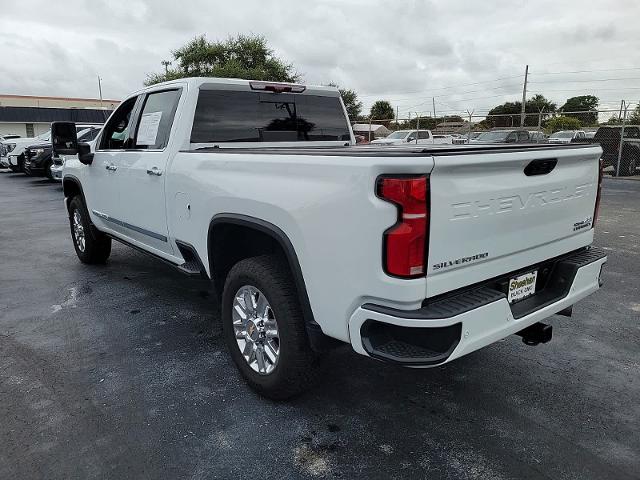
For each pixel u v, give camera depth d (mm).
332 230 2479
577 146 3039
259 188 2910
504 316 2523
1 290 5422
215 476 2506
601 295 5066
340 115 4977
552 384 3367
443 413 3039
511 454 2660
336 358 3730
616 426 2898
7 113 50750
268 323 3061
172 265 4258
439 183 2258
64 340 4113
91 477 2498
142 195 4316
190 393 3275
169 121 4016
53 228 9062
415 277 2262
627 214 9703
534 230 2807
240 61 25562
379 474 2518
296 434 2836
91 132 14406
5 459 2631
